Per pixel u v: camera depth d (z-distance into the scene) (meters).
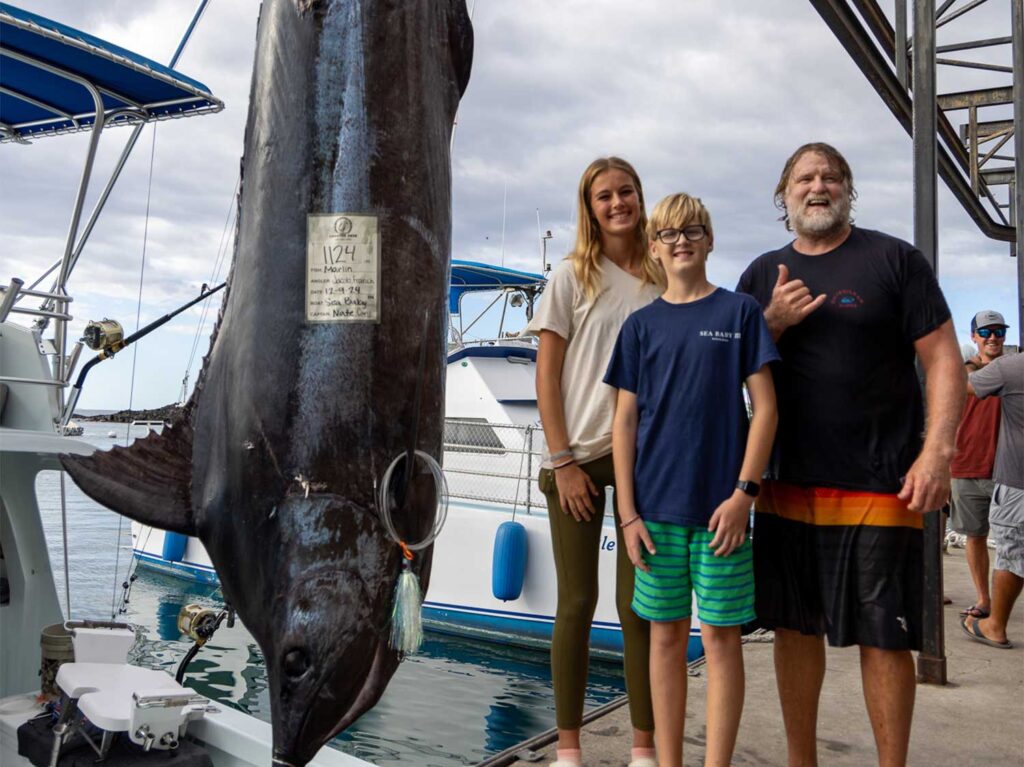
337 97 1.54
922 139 4.00
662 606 2.45
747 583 2.40
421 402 1.52
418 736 5.79
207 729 2.87
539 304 2.85
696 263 2.50
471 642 8.17
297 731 1.39
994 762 3.05
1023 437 4.44
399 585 1.44
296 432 1.45
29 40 3.77
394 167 1.54
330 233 1.50
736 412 2.41
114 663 3.13
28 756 2.85
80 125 4.78
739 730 3.30
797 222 2.47
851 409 2.36
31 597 3.55
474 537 8.25
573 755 2.71
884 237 2.42
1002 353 5.40
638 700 2.73
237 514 1.49
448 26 1.71
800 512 2.44
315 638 1.38
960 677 4.07
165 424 1.65
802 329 2.43
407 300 1.51
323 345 1.47
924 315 2.33
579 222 2.85
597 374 2.74
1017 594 4.62
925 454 2.23
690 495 2.39
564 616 2.73
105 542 13.34
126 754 2.71
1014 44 6.45
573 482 2.70
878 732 2.33
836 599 2.35
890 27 5.65
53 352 3.90
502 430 8.81
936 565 3.95
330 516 1.43
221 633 8.38
